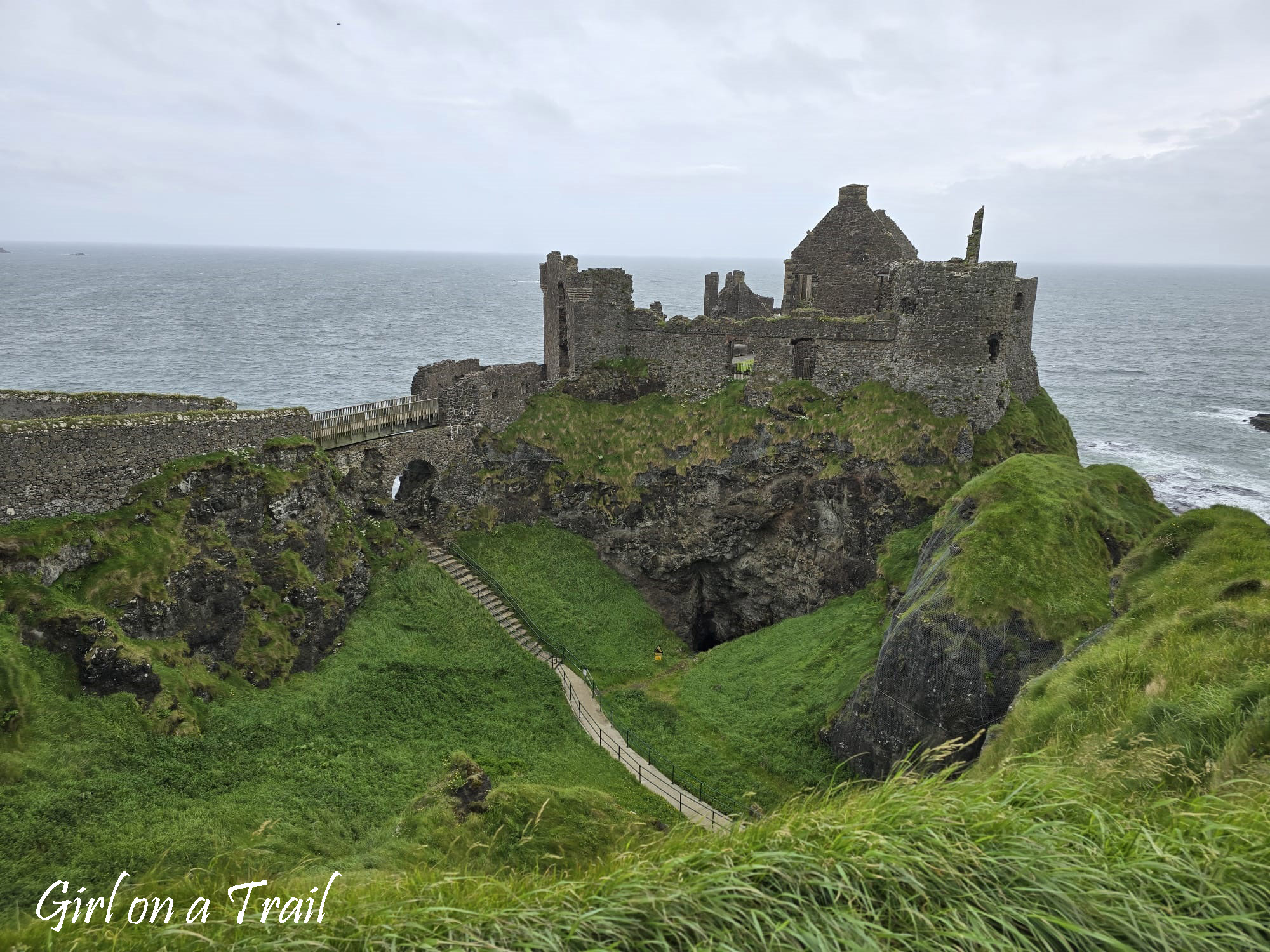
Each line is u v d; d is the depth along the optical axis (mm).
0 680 19984
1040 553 27109
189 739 22828
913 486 39094
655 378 48062
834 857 8516
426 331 157000
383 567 36000
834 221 50125
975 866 8352
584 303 47062
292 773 23672
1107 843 8625
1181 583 18453
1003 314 39844
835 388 43469
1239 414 101688
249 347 125062
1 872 16797
